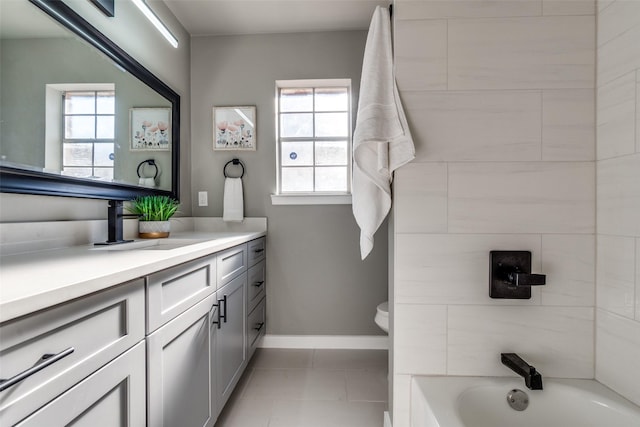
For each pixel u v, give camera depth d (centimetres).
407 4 119
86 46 131
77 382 63
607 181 110
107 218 149
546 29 116
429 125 119
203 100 239
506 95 117
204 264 124
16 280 62
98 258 93
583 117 116
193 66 239
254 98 239
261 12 214
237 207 231
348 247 237
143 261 86
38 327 55
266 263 239
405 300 121
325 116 248
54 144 116
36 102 108
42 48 111
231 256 157
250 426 149
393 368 125
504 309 118
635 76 99
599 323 114
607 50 110
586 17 116
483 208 118
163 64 201
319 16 219
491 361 119
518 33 117
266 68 239
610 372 109
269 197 239
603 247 112
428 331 120
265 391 179
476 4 118
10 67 100
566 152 116
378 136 114
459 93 118
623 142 104
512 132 117
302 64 238
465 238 119
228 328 152
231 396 174
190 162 238
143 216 170
